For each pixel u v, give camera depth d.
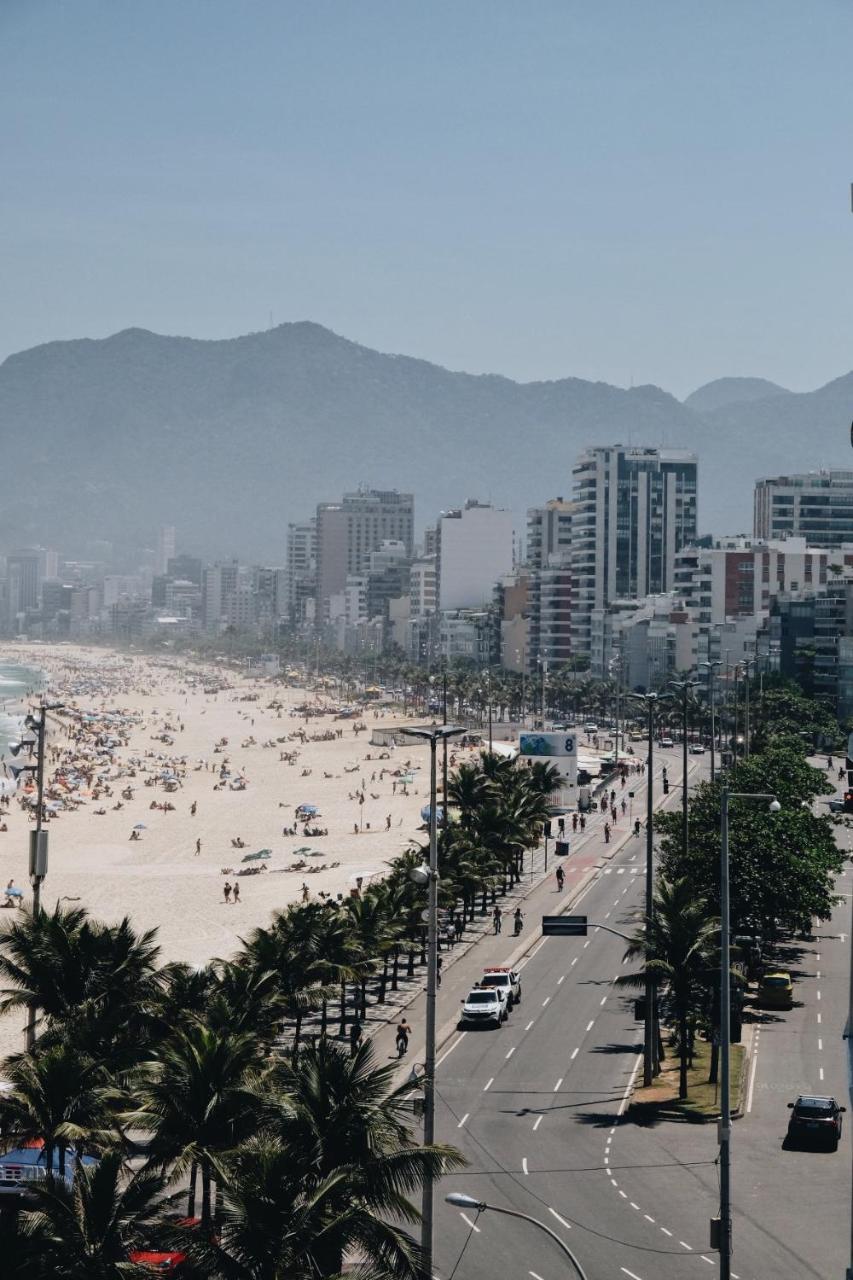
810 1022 146.00
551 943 188.62
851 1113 117.81
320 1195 67.50
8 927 112.56
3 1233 67.25
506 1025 148.50
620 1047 139.50
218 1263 66.62
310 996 125.31
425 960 179.12
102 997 106.69
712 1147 109.50
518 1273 85.81
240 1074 83.00
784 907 158.38
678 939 124.50
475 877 191.75
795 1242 90.00
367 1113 73.38
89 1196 69.00
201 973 110.50
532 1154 108.25
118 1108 86.88
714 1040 128.88
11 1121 84.88
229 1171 74.44
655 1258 87.69
